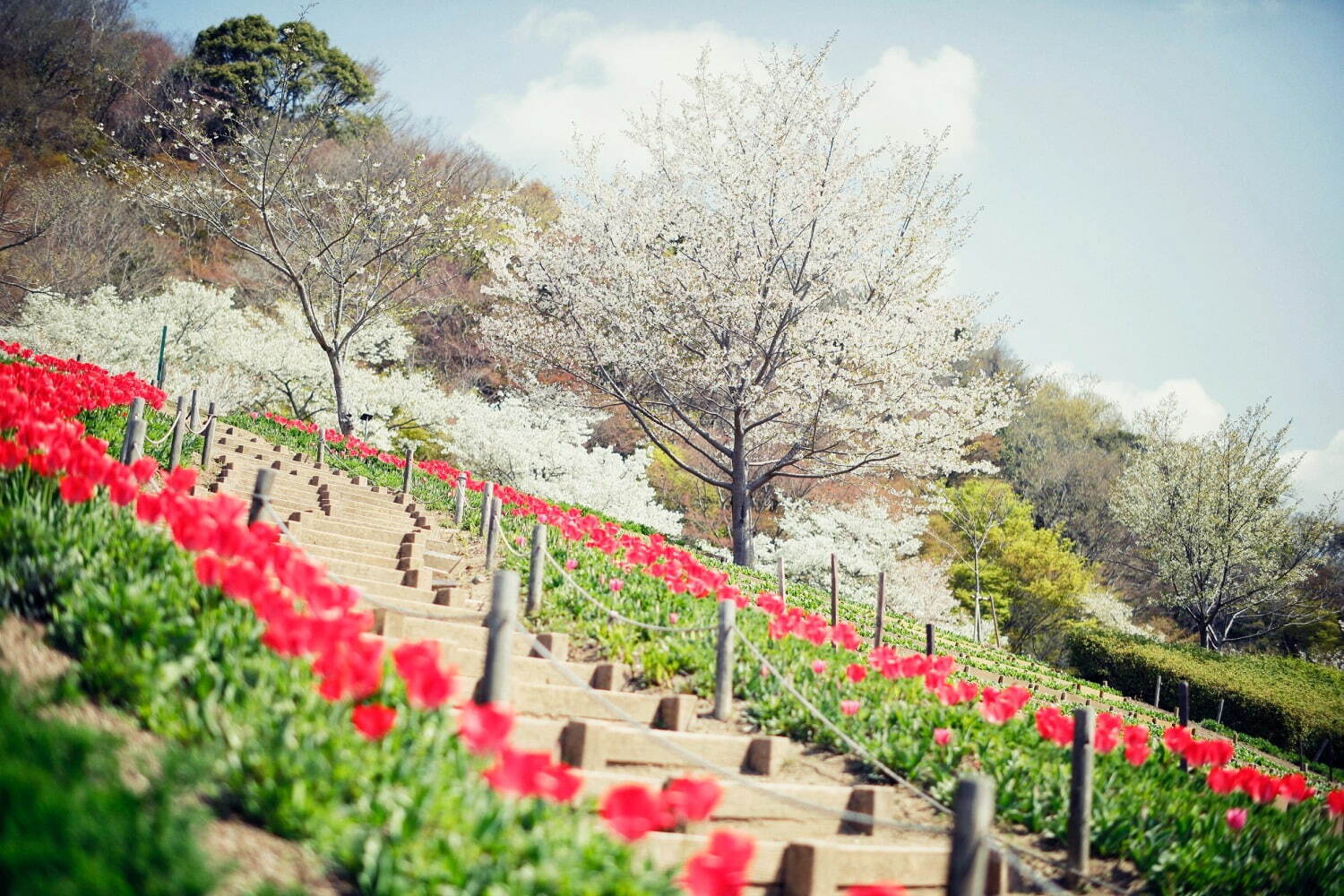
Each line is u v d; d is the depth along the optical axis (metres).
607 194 27.09
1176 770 7.99
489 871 3.44
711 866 3.47
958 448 26.25
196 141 28.48
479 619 8.17
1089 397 57.88
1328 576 44.91
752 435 27.75
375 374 31.78
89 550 5.29
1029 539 39.66
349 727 4.22
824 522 31.25
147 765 3.64
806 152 24.55
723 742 6.43
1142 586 48.41
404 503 14.70
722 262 25.62
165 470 10.02
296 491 12.84
